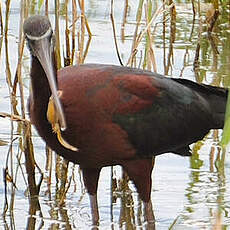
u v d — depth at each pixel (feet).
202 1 61.93
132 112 37.14
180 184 42.29
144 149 37.99
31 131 44.80
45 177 42.55
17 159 41.93
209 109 39.65
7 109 47.67
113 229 38.81
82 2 42.42
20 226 38.78
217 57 55.21
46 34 34.09
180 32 58.59
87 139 36.24
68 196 41.37
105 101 36.32
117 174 42.96
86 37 57.06
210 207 40.16
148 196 38.65
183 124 38.91
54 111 35.04
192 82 39.83
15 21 58.80
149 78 38.27
